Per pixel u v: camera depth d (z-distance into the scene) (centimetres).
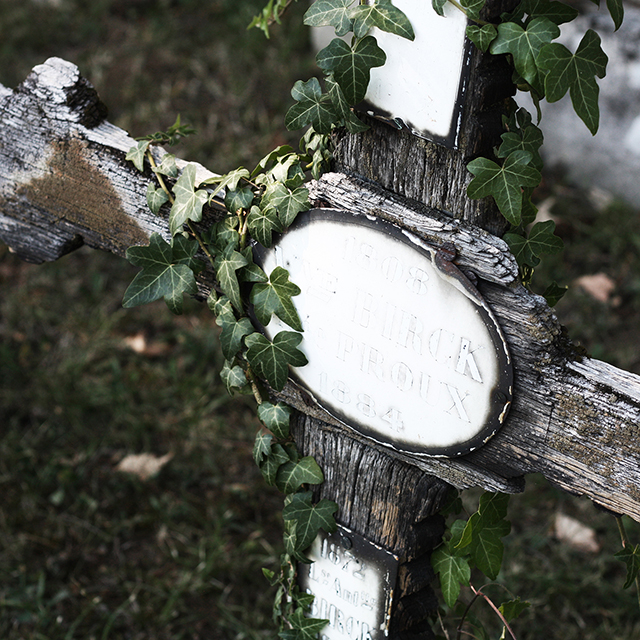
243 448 264
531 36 95
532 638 211
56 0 467
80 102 141
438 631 204
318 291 123
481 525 127
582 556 230
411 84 104
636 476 106
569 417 108
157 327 305
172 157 133
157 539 238
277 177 123
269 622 216
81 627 214
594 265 321
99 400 273
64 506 245
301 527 143
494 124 103
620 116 326
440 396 116
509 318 106
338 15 105
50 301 311
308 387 133
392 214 111
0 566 224
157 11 468
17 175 150
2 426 268
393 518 136
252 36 432
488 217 109
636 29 307
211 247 131
